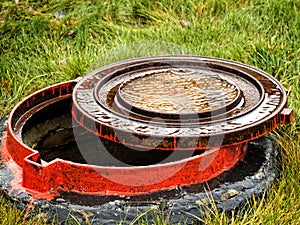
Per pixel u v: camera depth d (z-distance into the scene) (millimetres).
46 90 3596
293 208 3129
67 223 2857
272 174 3262
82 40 5078
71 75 4617
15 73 4688
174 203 2904
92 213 2855
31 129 3484
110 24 5230
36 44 5000
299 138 3754
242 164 3273
